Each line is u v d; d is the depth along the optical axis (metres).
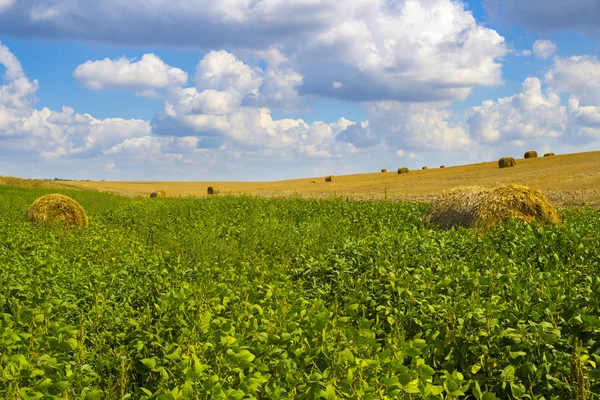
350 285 7.37
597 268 7.65
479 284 6.47
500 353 4.87
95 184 82.81
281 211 19.47
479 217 12.69
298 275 8.89
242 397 3.91
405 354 4.66
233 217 17.98
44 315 5.70
